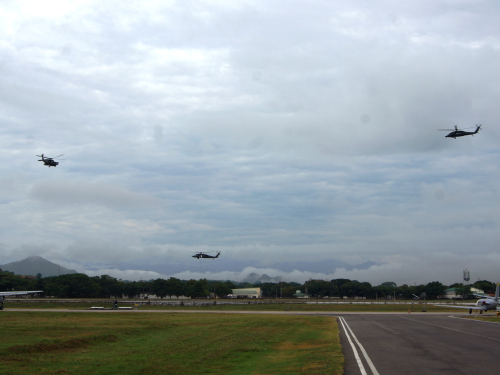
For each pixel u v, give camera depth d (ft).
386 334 106.32
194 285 546.67
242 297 647.56
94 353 80.53
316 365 60.49
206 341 97.81
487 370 53.11
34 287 505.66
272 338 105.19
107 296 545.44
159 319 178.81
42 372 59.52
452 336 99.19
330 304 356.59
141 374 58.34
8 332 110.11
